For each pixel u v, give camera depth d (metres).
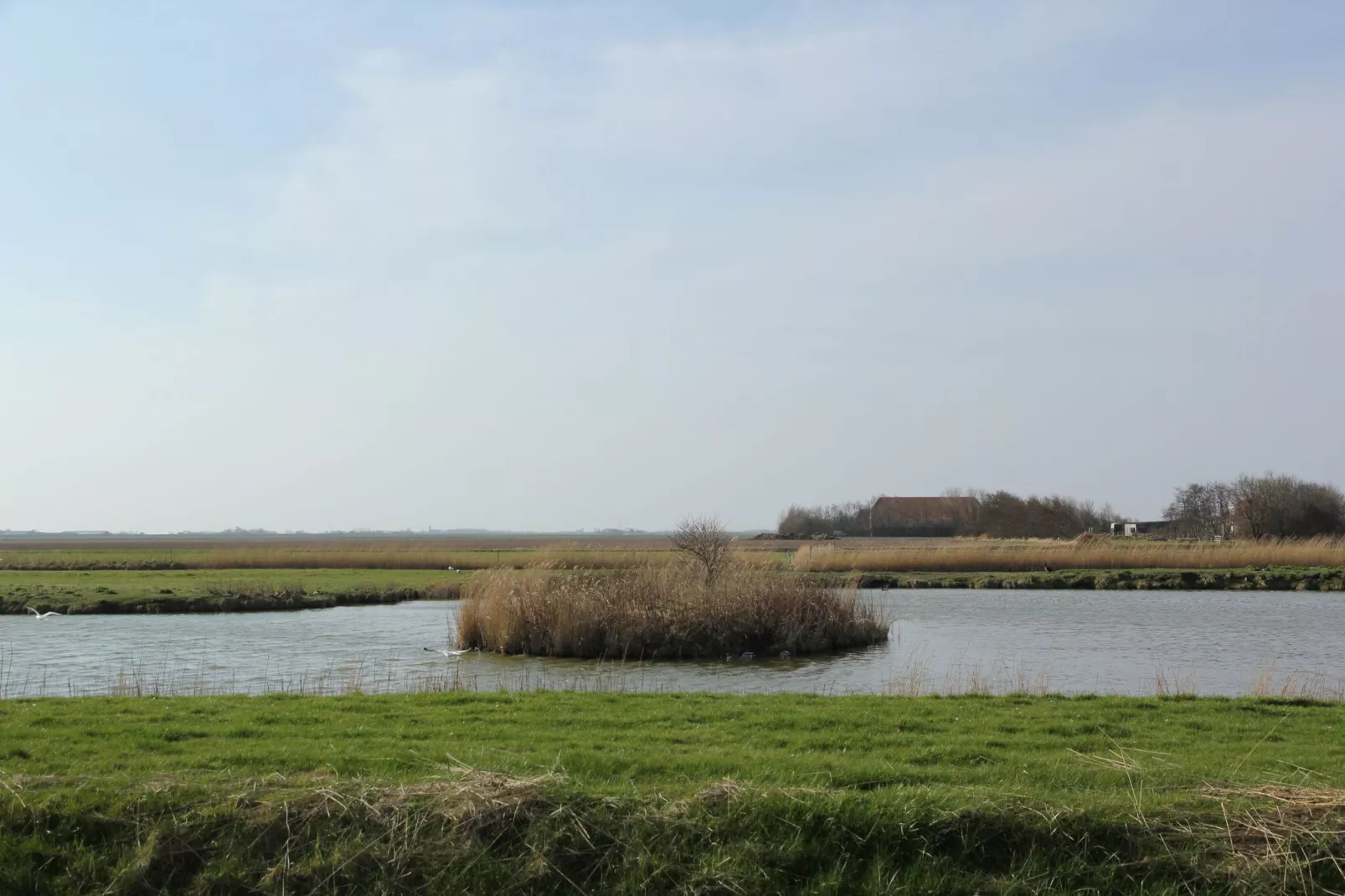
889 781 8.59
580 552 57.62
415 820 7.63
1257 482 76.50
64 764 9.28
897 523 107.00
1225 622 29.86
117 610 34.03
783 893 7.14
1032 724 11.49
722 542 28.20
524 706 12.80
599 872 7.29
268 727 11.19
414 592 40.47
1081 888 7.18
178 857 7.50
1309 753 10.05
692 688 17.84
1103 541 62.28
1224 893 7.13
